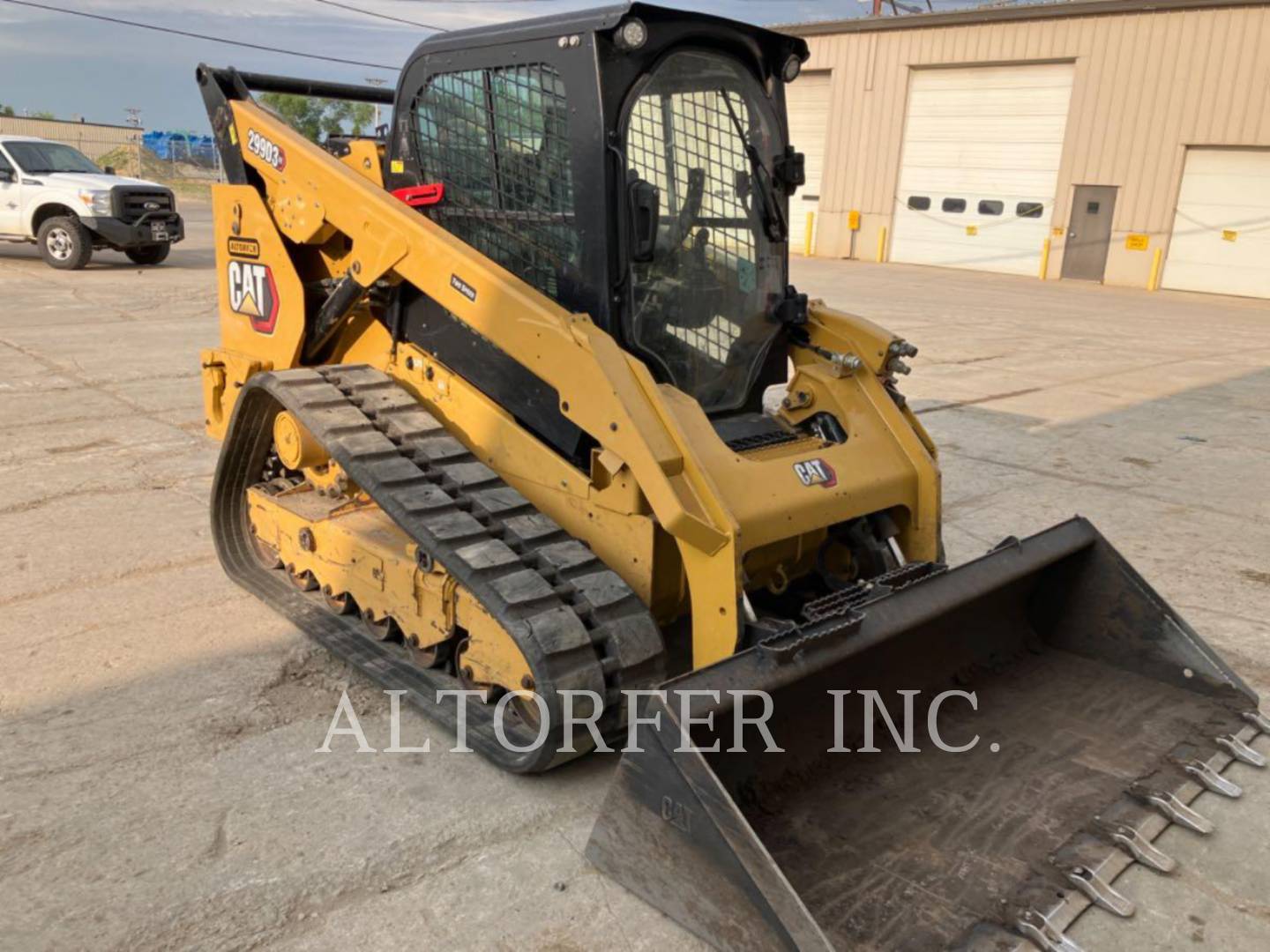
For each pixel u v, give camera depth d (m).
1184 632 3.53
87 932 2.48
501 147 3.56
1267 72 17.86
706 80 3.56
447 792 3.12
